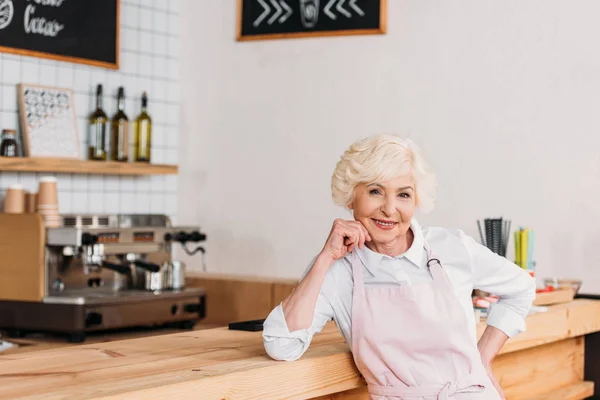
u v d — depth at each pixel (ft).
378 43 14.37
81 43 14.60
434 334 6.61
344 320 6.88
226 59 15.93
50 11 14.11
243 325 8.27
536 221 12.96
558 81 12.82
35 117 13.73
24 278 12.23
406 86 14.11
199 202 16.20
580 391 10.67
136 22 15.69
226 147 15.93
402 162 6.49
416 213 14.01
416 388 6.64
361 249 6.83
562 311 9.87
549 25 12.90
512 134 13.17
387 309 6.68
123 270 12.67
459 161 13.61
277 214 15.35
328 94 14.87
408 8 14.08
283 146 15.31
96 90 14.89
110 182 15.24
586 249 12.57
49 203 12.91
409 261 6.82
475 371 6.70
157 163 16.02
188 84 16.35
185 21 16.35
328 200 14.83
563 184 12.76
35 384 5.41
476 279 7.16
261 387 6.09
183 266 14.02
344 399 7.68
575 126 12.67
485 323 8.73
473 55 13.51
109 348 7.06
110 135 14.88
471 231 13.50
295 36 15.14
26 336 12.45
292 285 13.38
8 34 13.56
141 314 12.80
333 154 14.80
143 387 5.29
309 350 7.04
